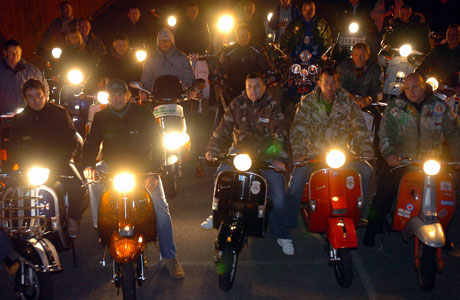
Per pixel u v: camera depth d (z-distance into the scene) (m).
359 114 5.48
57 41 11.43
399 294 4.89
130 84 7.21
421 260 4.90
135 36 12.12
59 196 4.92
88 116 8.19
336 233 4.81
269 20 11.73
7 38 12.88
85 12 17.33
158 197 5.02
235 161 4.69
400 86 8.88
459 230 6.30
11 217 4.57
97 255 5.80
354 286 5.04
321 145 5.55
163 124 7.02
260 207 5.00
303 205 5.64
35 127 5.04
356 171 5.12
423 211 4.96
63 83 8.98
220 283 4.80
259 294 4.90
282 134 5.32
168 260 5.19
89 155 4.87
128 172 4.52
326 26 9.48
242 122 5.46
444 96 7.63
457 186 6.65
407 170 5.20
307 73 8.63
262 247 5.92
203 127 10.26
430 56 8.53
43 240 4.64
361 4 11.29
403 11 9.96
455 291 4.94
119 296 4.94
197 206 7.06
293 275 5.27
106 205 4.59
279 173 5.42
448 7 12.62
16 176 4.66
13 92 7.80
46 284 4.63
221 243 4.70
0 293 5.05
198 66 10.10
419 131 5.52
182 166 8.62
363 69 7.63
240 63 7.98
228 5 16.17
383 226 5.70
